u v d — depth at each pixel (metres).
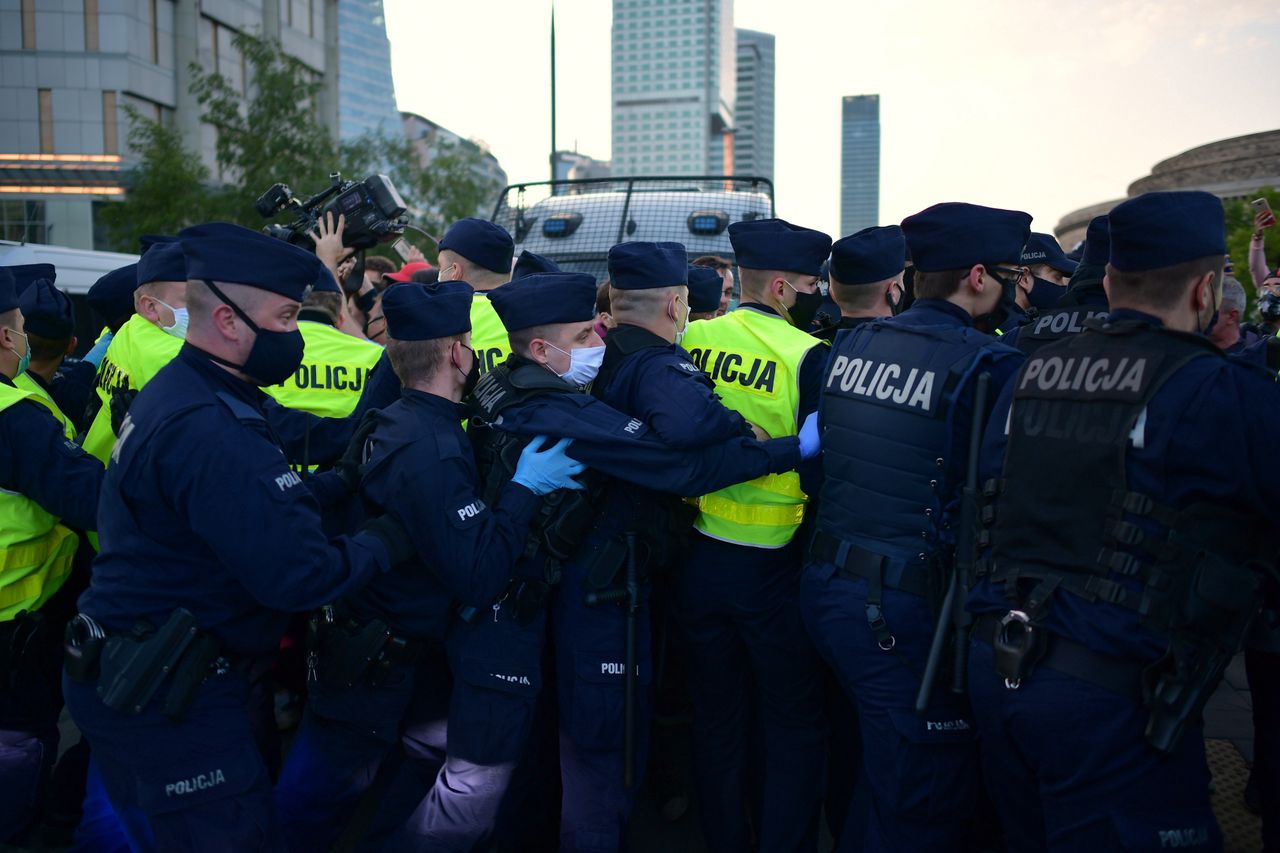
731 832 2.87
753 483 2.69
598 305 3.70
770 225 2.87
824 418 2.51
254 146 22.08
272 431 2.22
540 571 2.54
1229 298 3.15
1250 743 3.74
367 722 2.53
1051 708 1.84
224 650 2.18
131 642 2.07
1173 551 1.76
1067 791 1.86
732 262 5.88
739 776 2.89
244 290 2.11
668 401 2.45
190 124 41.31
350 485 2.57
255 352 2.14
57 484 2.57
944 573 2.25
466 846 2.49
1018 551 1.95
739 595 2.73
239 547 2.02
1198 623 1.75
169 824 2.11
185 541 2.10
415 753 2.83
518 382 2.53
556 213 6.52
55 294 3.28
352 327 4.11
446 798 2.49
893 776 2.28
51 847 3.01
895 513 2.29
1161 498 1.78
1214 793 3.35
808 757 2.79
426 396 2.47
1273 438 1.75
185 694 2.07
